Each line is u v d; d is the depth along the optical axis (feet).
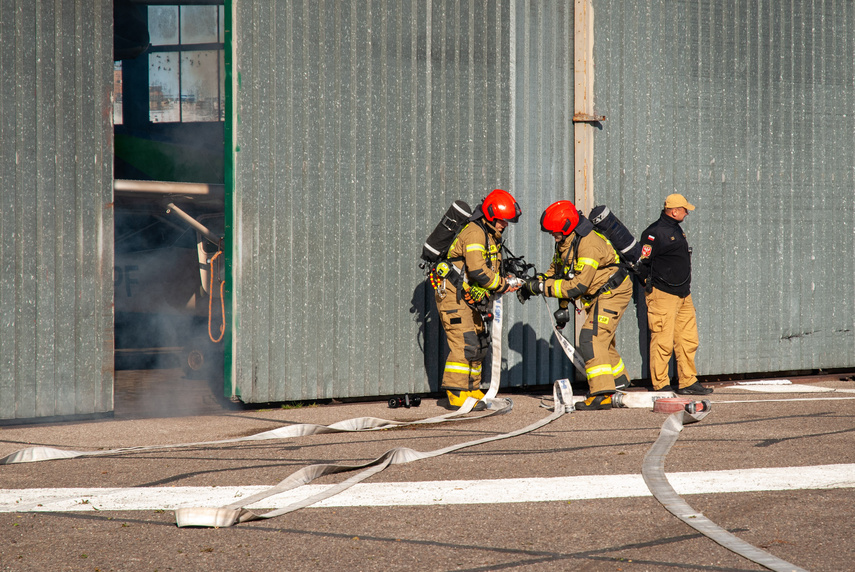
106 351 35.81
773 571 15.20
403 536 17.61
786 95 50.70
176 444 29.32
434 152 41.83
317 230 39.19
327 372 39.52
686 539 17.21
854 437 28.86
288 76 38.37
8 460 26.02
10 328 33.83
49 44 34.32
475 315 37.76
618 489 21.39
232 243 37.50
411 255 41.34
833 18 51.96
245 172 37.65
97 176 35.40
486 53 43.06
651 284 42.37
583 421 33.65
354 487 21.98
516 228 44.01
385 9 40.50
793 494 20.68
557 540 17.24
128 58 71.72
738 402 39.09
